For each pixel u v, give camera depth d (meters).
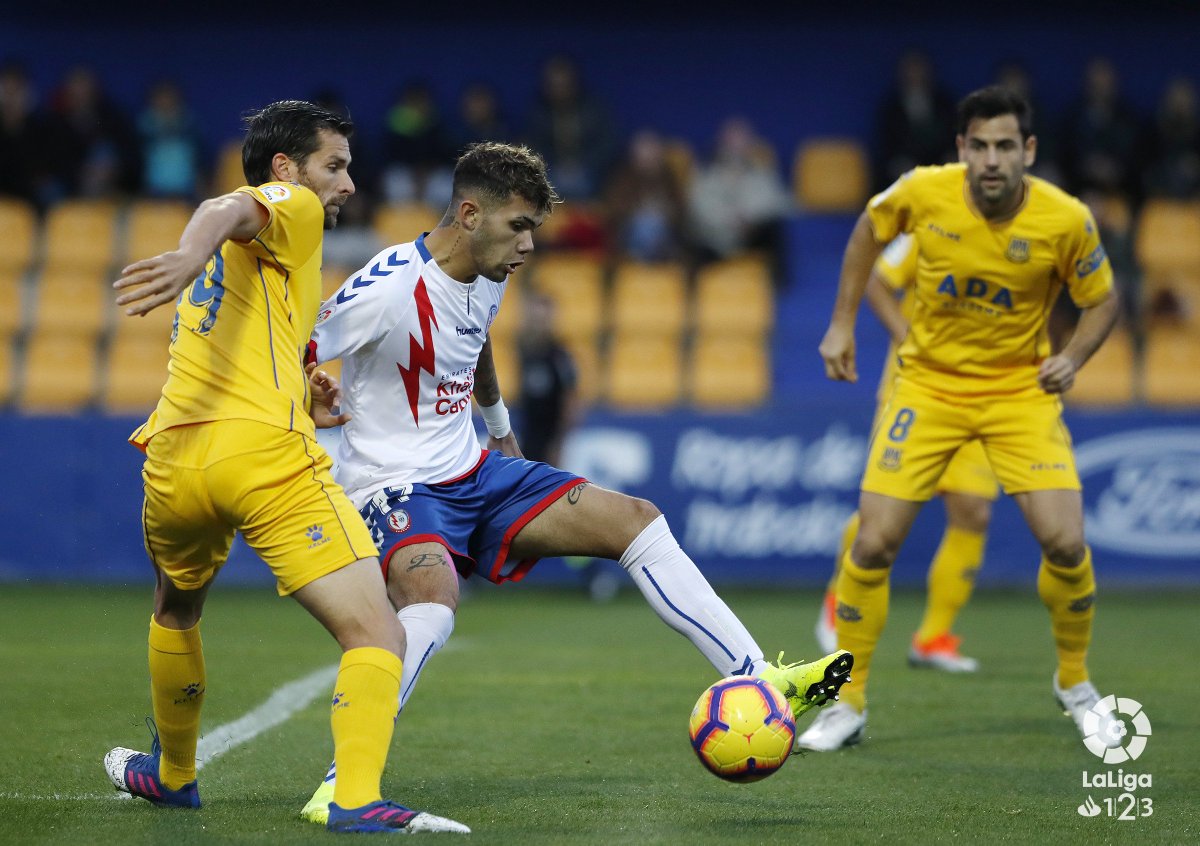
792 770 18.28
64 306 54.31
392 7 65.19
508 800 16.08
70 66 65.69
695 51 65.25
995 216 20.22
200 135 60.84
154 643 14.91
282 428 14.06
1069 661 21.30
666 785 17.08
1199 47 63.88
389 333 16.14
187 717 15.16
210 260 14.40
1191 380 50.19
